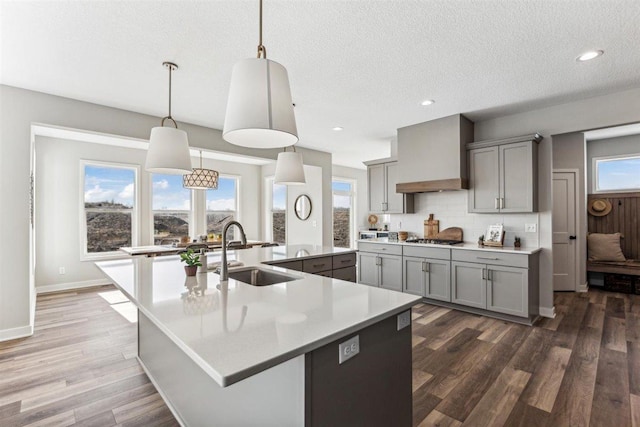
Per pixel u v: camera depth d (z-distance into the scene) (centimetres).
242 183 762
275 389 118
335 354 115
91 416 192
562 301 429
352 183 898
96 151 544
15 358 266
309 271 302
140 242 592
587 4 186
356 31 214
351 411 122
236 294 160
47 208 499
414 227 484
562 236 488
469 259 368
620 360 253
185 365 182
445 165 399
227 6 188
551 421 182
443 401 201
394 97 334
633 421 180
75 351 280
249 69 135
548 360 255
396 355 145
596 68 268
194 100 337
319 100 343
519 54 245
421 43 229
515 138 359
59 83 294
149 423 187
